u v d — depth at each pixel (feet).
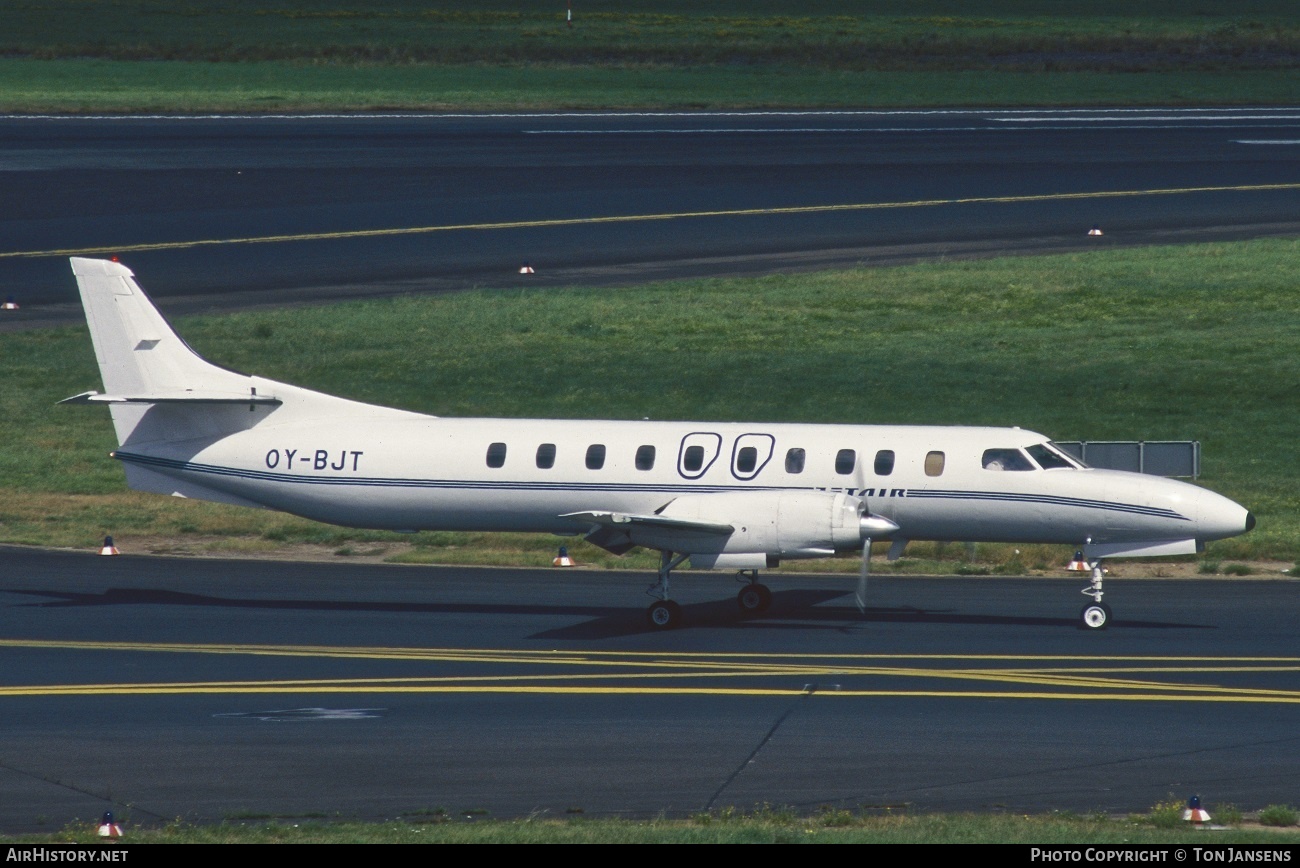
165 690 265.75
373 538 436.35
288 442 350.84
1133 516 316.40
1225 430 517.96
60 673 279.08
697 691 264.11
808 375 573.33
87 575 382.42
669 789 205.98
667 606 320.50
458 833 180.14
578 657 293.84
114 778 211.41
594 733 235.81
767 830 179.63
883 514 329.31
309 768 216.54
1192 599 352.08
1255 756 220.84
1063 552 410.93
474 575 386.73
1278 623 323.78
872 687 266.77
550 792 204.85
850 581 377.71
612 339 610.65
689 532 317.01
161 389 359.87
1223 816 187.62
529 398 554.05
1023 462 324.60
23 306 643.04
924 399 548.31
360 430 349.20
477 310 640.17
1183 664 284.82
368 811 196.65
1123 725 238.89
